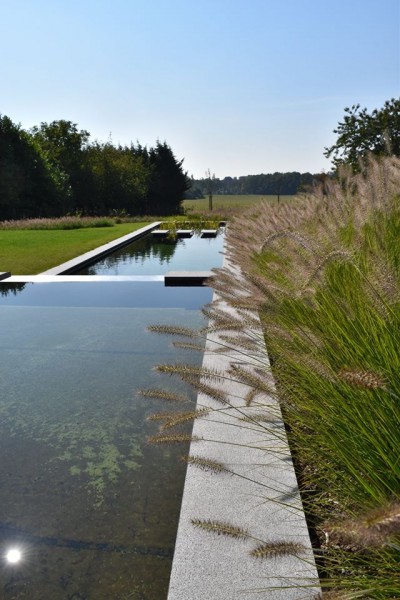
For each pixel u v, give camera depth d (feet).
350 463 5.09
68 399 9.86
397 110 44.83
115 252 37.45
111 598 4.93
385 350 5.32
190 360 12.19
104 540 5.76
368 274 6.21
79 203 111.14
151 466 7.32
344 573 4.63
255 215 22.41
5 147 87.04
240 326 7.09
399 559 4.18
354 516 4.71
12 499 6.59
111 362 12.12
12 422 8.87
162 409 9.30
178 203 135.44
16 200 87.86
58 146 115.96
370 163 10.00
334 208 10.50
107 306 18.97
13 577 5.24
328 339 6.48
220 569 4.57
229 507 5.42
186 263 32.76
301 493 5.99
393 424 4.77
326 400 5.86
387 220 9.37
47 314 17.57
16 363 12.15
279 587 4.05
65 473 7.17
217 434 7.07
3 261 30.14
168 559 5.43
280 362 7.80
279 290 7.13
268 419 6.66
